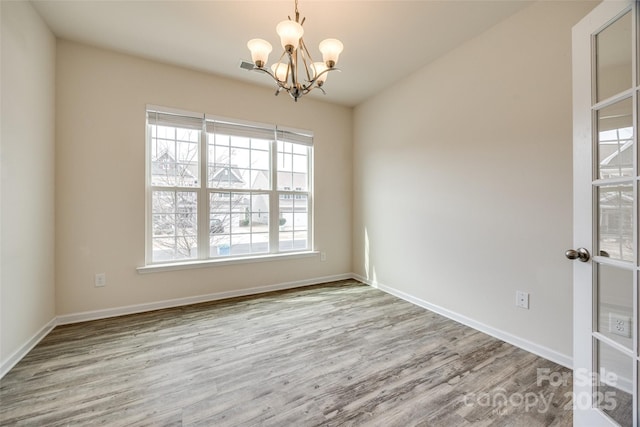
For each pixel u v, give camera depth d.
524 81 2.01
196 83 2.94
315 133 3.69
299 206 3.69
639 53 1.09
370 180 3.65
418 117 2.92
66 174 2.42
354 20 2.13
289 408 1.44
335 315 2.66
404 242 3.12
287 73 1.76
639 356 1.08
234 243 3.25
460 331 2.33
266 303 2.98
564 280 1.83
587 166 1.28
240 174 3.28
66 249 2.43
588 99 1.27
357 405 1.46
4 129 1.70
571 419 1.37
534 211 1.97
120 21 2.17
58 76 2.38
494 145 2.21
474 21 2.15
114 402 1.48
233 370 1.77
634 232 1.10
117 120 2.61
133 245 2.69
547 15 1.88
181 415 1.39
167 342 2.13
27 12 1.93
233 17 2.12
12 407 1.43
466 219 2.44
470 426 1.32
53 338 2.17
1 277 1.69
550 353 1.89
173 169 2.93
